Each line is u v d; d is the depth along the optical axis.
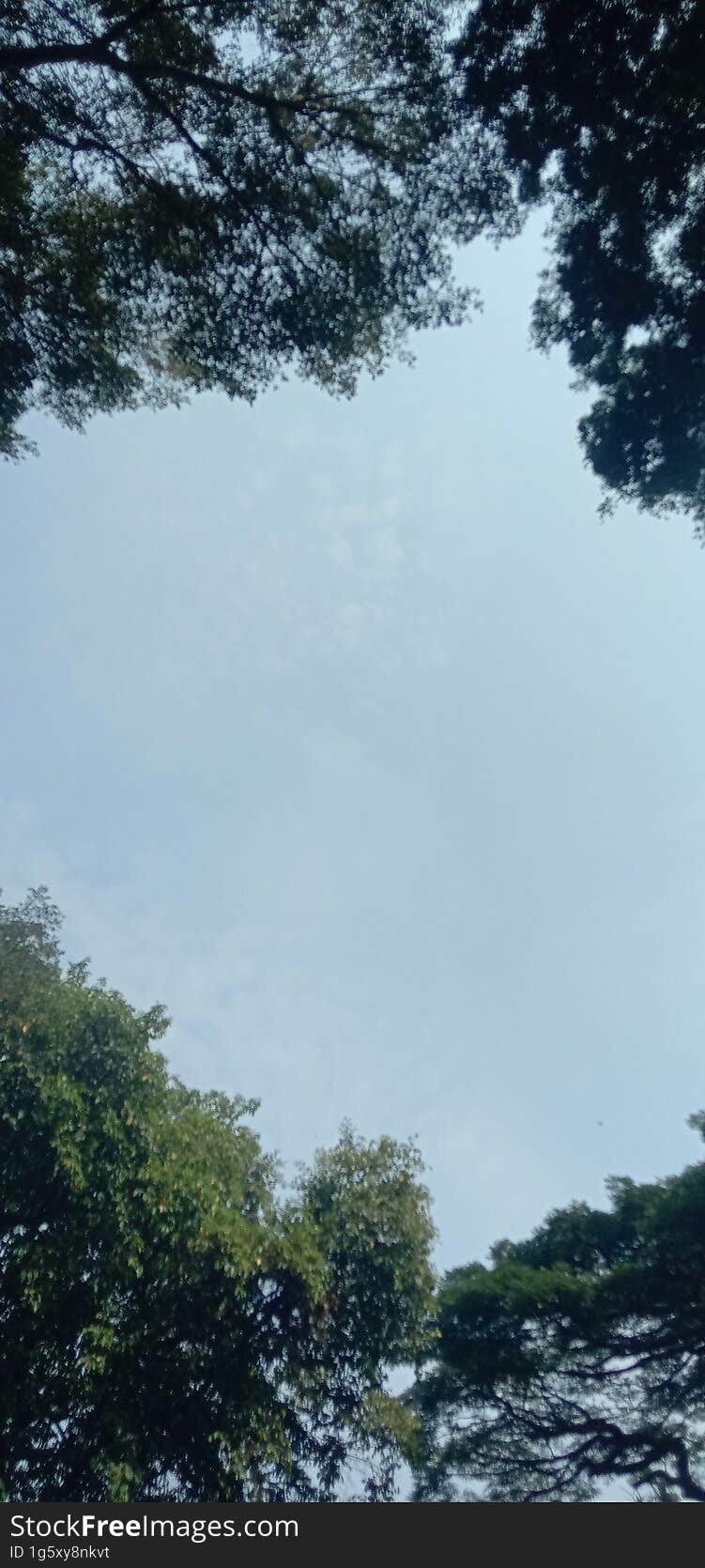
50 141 12.65
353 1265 13.44
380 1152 14.51
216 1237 11.80
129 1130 11.92
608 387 14.59
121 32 12.16
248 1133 13.74
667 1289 16.70
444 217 13.93
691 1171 17.77
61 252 13.25
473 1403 18.61
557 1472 18.73
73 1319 11.19
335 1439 12.97
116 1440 10.87
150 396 14.96
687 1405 18.58
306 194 13.63
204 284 13.94
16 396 14.00
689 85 11.58
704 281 13.12
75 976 13.06
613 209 13.05
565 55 12.14
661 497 14.88
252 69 13.08
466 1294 17.62
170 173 13.29
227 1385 12.09
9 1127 11.33
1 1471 10.63
